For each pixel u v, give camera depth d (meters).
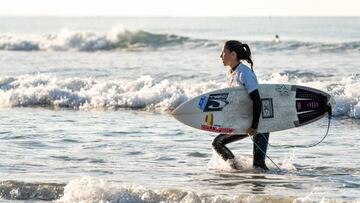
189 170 24.95
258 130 24.05
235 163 24.89
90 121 39.38
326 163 26.31
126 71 67.75
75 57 97.25
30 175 23.72
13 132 34.59
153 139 32.44
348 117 39.81
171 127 36.47
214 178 23.39
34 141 31.75
